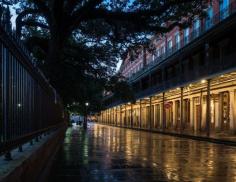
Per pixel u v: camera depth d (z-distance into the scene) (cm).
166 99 7019
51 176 1231
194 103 5600
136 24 2230
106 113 14588
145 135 4609
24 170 698
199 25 5041
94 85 3819
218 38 4441
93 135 4403
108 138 3753
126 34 2702
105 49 3441
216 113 4856
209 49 4797
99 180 1162
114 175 1264
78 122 10481
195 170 1414
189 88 5497
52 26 2359
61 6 2266
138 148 2480
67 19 2333
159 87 6269
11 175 558
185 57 5600
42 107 1387
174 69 6391
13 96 746
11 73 721
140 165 1540
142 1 2164
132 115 9238
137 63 9788
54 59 2453
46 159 1377
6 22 653
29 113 997
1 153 632
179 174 1305
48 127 1695
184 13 2308
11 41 688
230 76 4066
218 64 3900
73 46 3306
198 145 2886
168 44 6844
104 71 3569
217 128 4816
